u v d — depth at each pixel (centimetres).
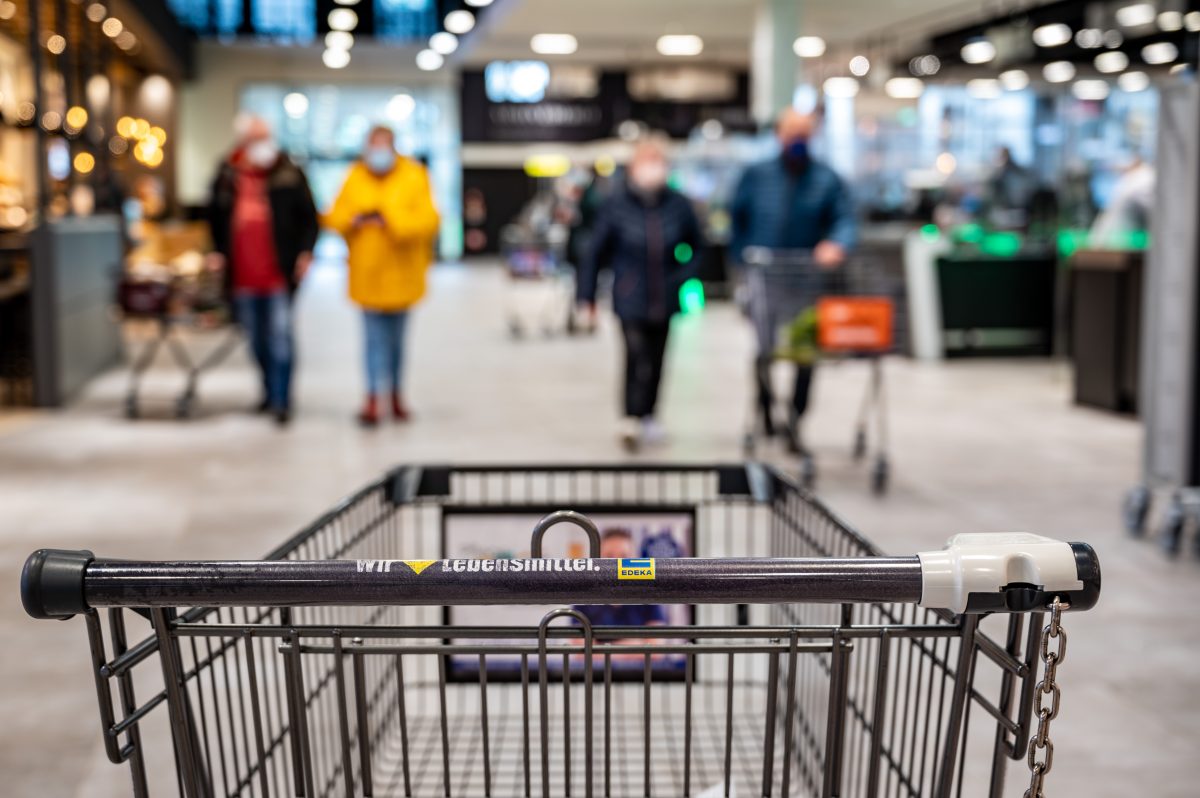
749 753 224
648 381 651
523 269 1659
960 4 1661
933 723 241
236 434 690
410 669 277
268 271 723
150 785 248
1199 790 252
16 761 262
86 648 333
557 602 116
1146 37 1565
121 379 932
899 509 507
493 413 762
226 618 280
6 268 834
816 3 1672
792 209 634
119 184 1325
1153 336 461
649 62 2720
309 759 128
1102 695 304
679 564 116
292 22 2586
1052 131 1126
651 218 632
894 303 580
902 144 1246
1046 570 115
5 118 1020
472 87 2938
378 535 223
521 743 228
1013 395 860
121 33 1859
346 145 2903
